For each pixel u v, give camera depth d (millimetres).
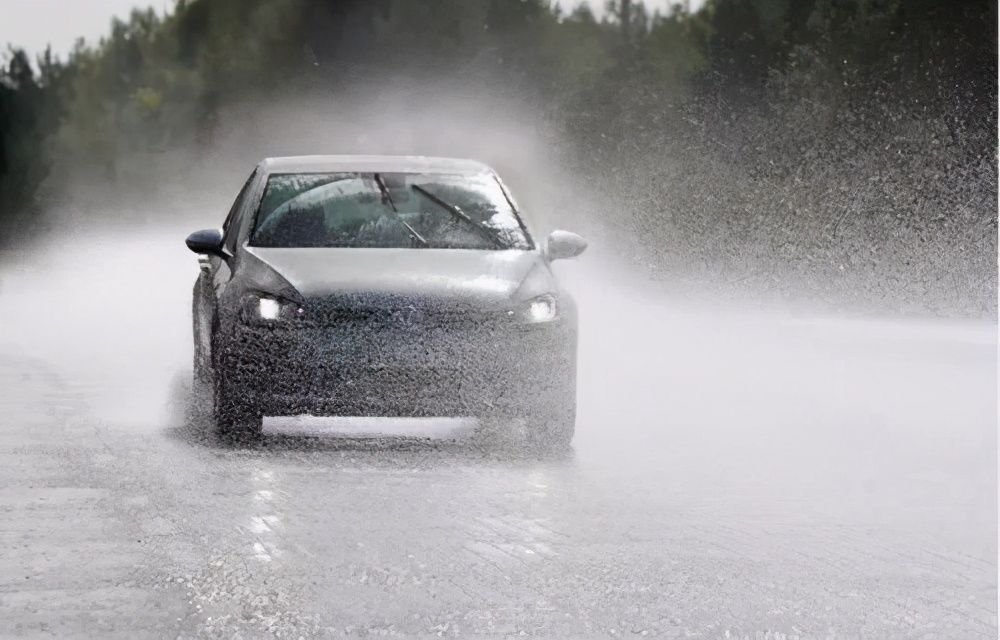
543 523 11336
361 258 15805
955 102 52156
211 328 15734
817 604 8844
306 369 14961
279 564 9758
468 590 9078
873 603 8898
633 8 89125
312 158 17984
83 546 10328
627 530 11102
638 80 62094
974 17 54656
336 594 8930
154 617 8383
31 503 11977
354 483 13117
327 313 14984
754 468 14281
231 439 15430
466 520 11414
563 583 9297
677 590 9148
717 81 62156
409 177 17406
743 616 8523
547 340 15148
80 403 19078
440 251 16203
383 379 14945
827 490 13086
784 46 63219
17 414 17859
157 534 10742
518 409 15055
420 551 10211
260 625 8195
